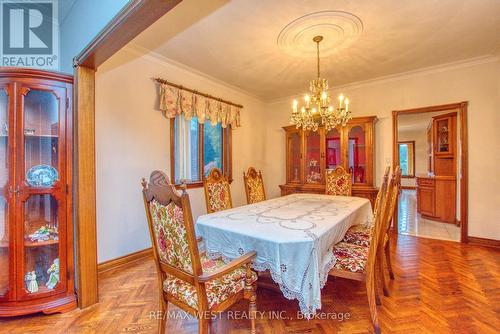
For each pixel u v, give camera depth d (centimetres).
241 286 152
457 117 426
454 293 209
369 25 243
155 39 268
